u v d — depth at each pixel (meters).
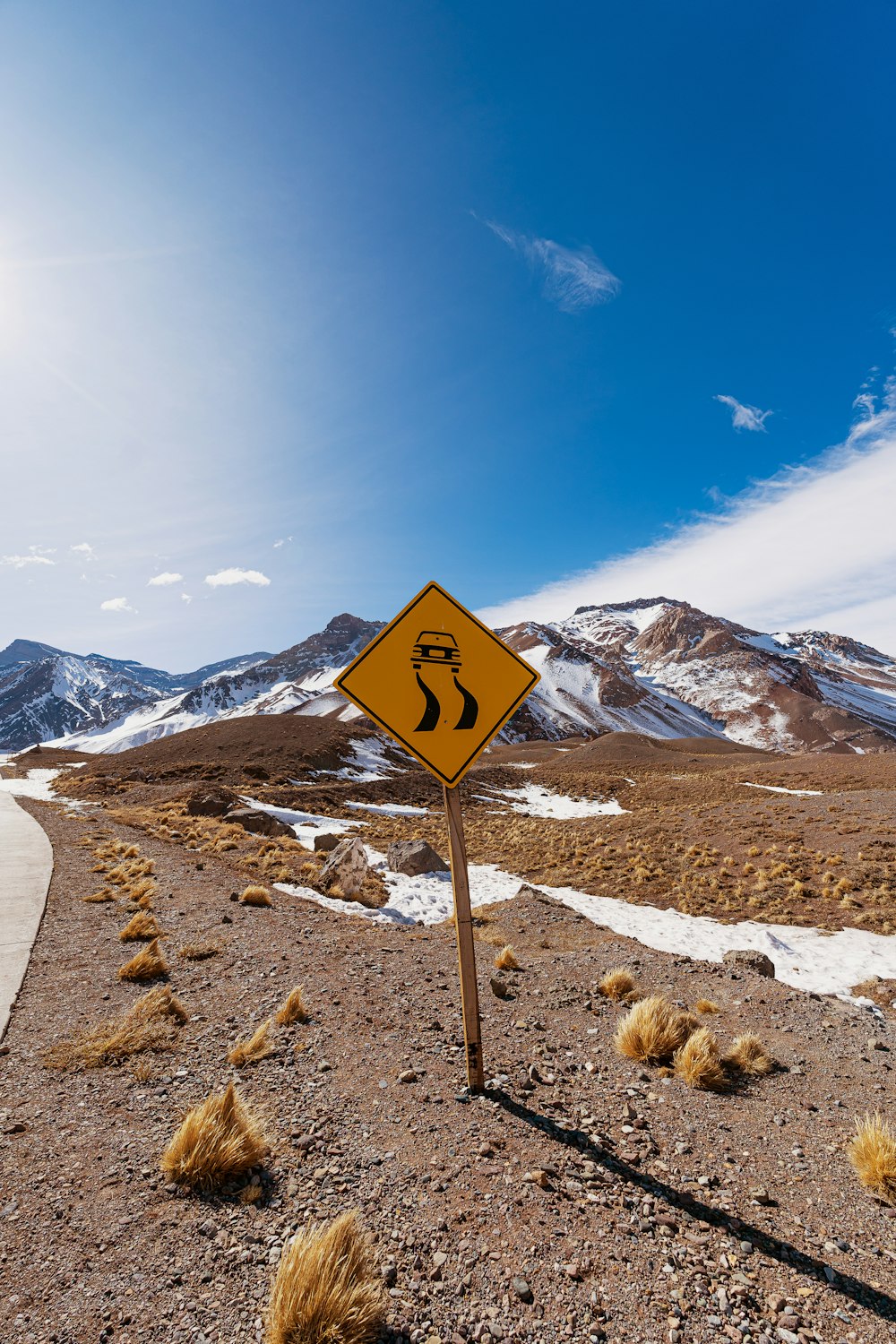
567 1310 2.62
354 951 8.28
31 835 16.34
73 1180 3.32
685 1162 3.88
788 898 16.78
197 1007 5.99
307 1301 2.40
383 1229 3.05
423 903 14.23
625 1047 5.55
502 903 13.29
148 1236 2.93
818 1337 2.57
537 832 31.84
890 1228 3.36
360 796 43.75
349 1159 3.64
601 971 8.30
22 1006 5.79
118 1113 4.06
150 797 30.67
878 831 21.72
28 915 8.88
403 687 4.23
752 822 26.89
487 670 4.41
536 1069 5.01
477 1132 4.02
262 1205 3.21
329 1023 5.73
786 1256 3.07
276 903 10.91
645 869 20.64
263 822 22.88
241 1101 3.78
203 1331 2.39
